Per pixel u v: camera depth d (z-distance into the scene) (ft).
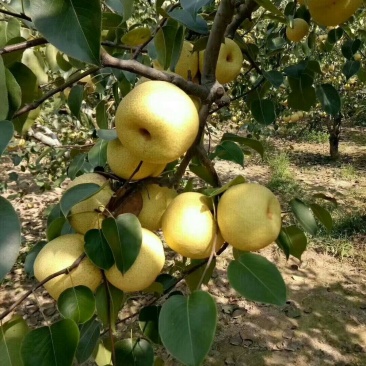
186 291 6.04
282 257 7.45
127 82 2.45
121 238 1.33
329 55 8.28
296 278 6.83
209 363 5.09
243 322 5.79
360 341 5.40
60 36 1.01
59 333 1.20
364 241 7.95
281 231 1.77
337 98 2.53
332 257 7.45
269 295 1.24
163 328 1.14
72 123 5.94
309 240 7.88
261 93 2.75
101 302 1.42
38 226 8.63
